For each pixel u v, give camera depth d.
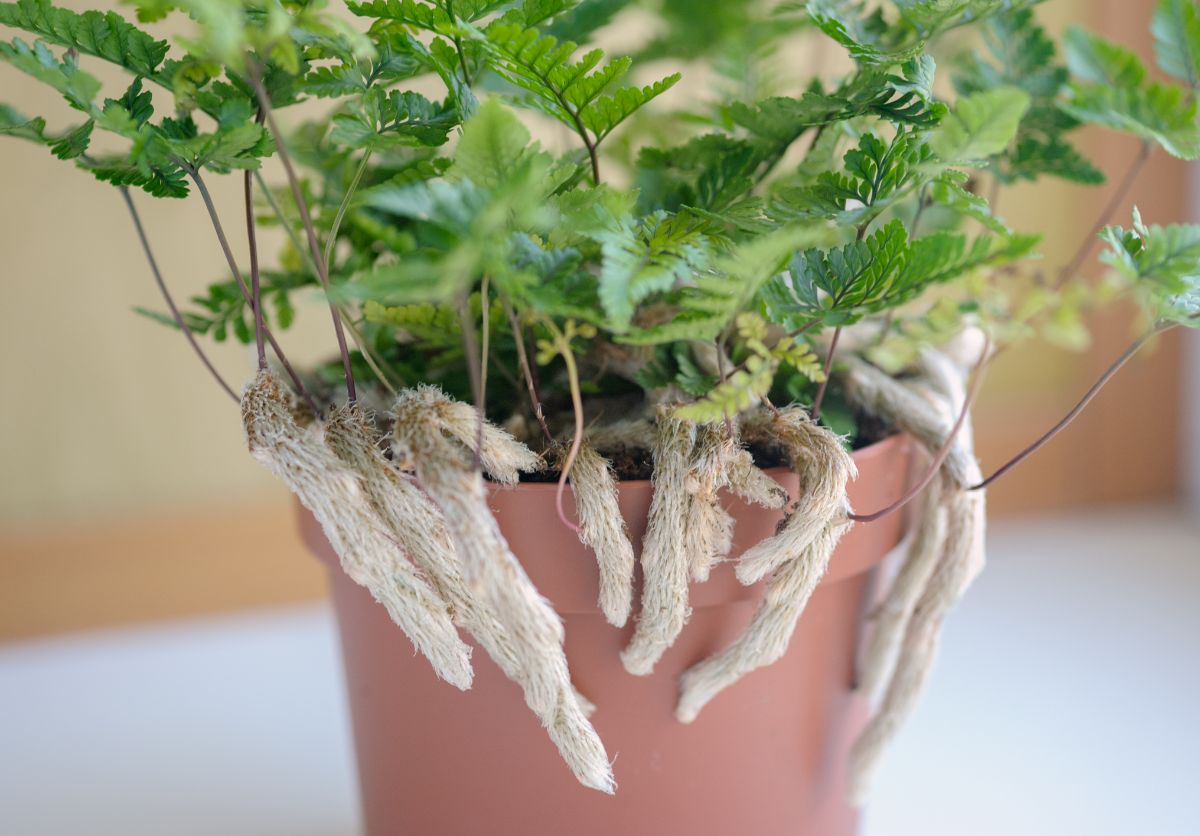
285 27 0.30
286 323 0.41
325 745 0.51
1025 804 0.47
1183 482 0.69
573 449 0.33
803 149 0.50
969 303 0.36
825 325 0.34
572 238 0.34
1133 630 0.56
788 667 0.38
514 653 0.35
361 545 0.34
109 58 0.34
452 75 0.34
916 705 0.40
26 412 0.58
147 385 0.59
